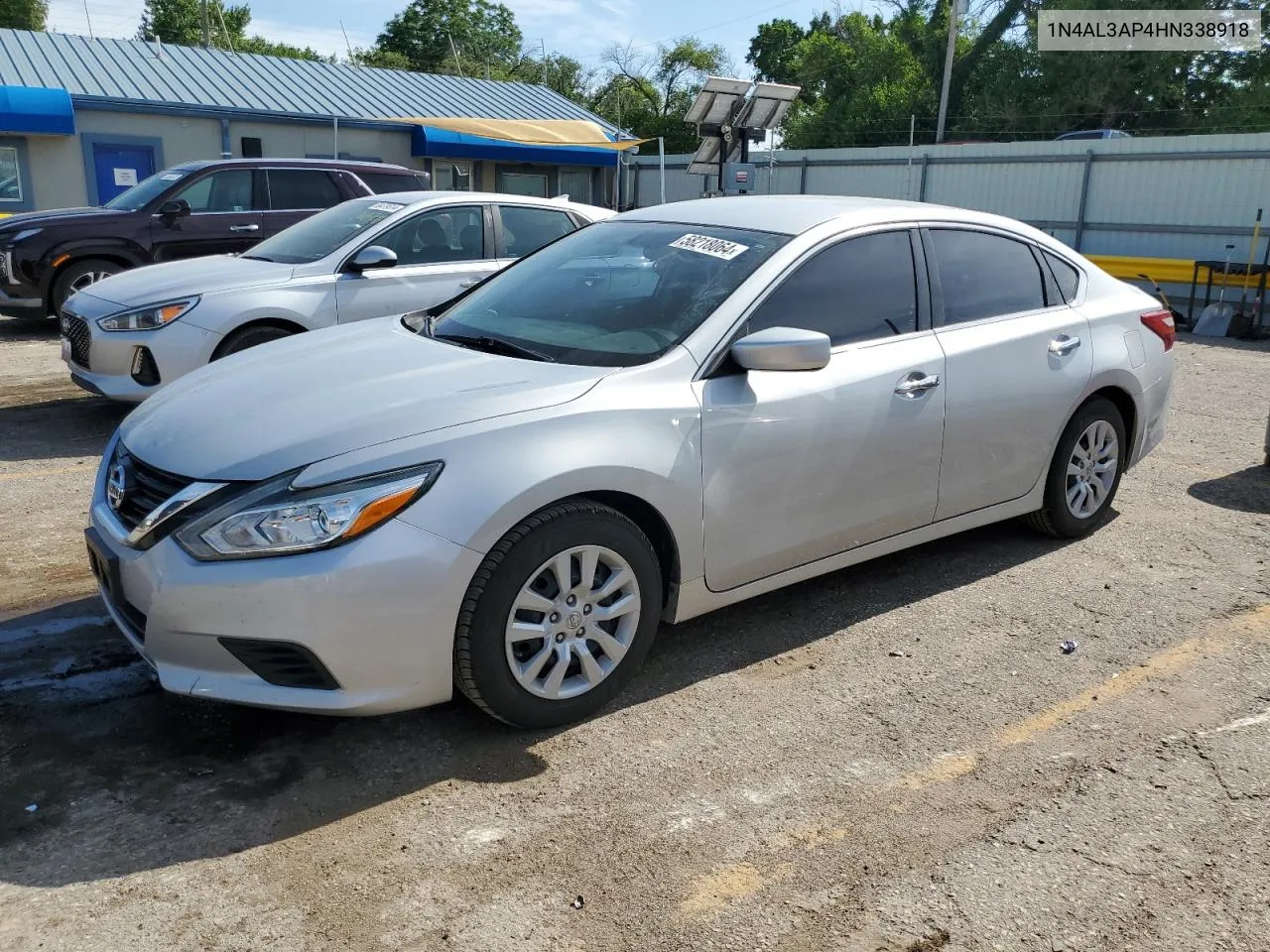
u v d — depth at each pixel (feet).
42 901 8.03
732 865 8.65
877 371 12.66
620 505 10.87
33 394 26.50
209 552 9.19
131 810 9.22
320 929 7.84
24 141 59.16
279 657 9.27
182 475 9.71
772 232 12.93
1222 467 21.34
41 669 11.73
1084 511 16.34
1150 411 16.76
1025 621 13.53
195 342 21.11
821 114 127.44
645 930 7.89
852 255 13.07
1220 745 10.55
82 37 70.54
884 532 13.25
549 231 26.20
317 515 9.16
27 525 16.51
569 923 7.95
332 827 9.07
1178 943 7.81
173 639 9.37
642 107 155.74
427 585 9.38
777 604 13.97
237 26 199.00
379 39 205.77
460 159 73.20
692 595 11.45
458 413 10.03
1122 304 16.43
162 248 35.35
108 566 9.98
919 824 9.21
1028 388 14.46
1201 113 105.29
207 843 8.81
